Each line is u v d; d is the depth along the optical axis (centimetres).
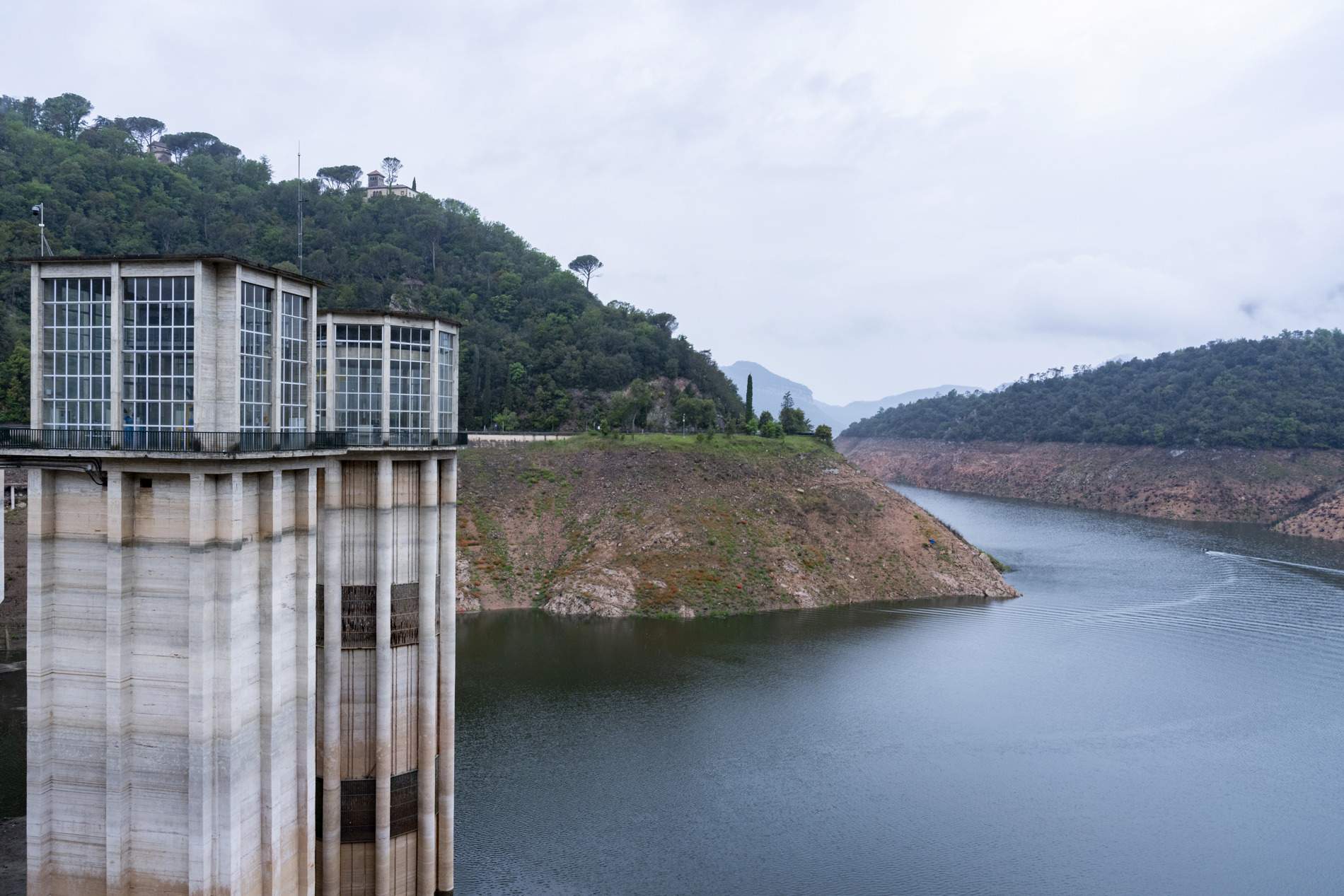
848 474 14712
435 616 4666
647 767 6588
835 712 7906
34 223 16038
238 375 3428
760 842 5494
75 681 3453
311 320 4006
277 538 3609
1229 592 13650
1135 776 6675
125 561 3344
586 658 9306
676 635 10325
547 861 5178
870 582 12631
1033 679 9019
